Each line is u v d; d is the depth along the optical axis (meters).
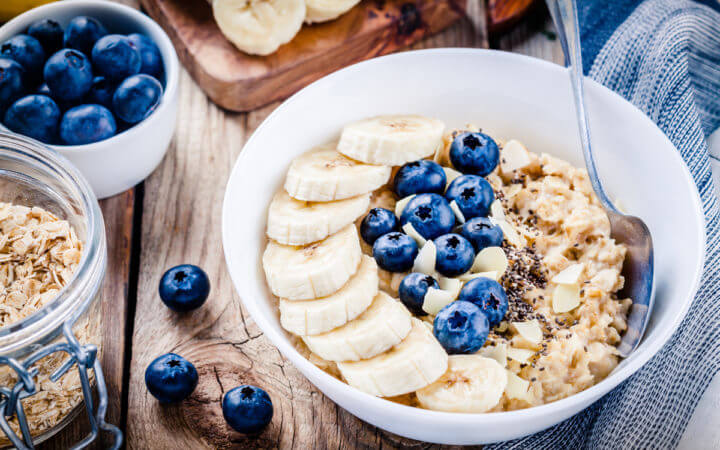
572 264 0.50
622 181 0.52
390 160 0.50
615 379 0.45
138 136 0.53
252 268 0.49
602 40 0.57
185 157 0.56
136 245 0.54
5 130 0.50
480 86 0.53
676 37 0.56
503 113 0.54
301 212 0.50
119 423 0.50
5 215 0.49
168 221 0.54
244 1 0.57
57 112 0.52
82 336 0.48
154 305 0.52
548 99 0.53
